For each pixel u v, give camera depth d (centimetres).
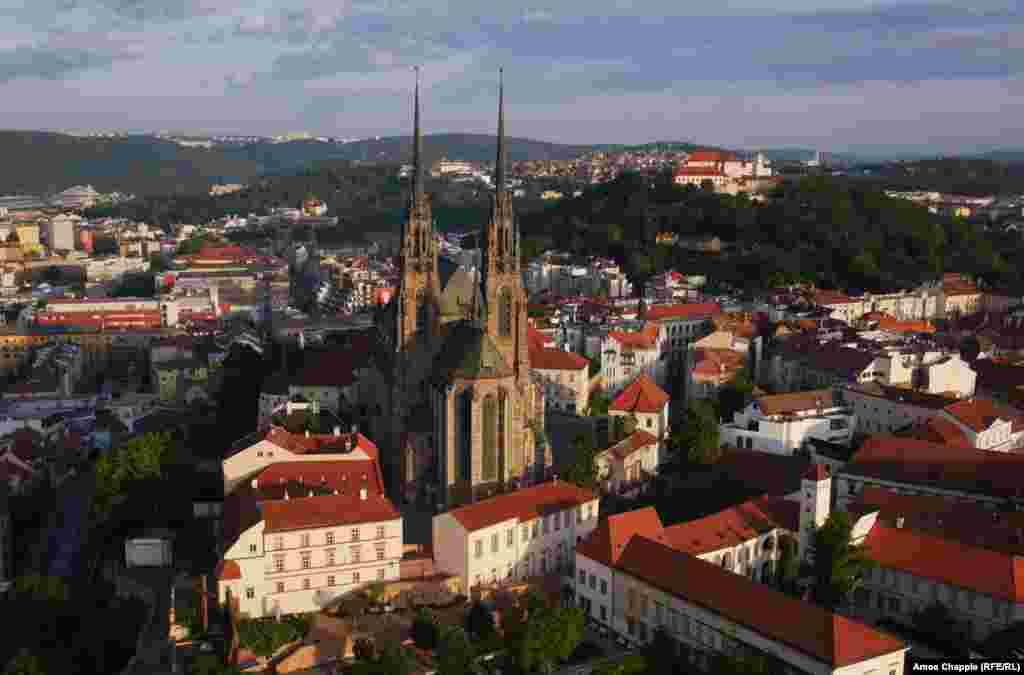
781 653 14125
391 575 18112
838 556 16838
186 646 16325
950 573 16612
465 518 18050
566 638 15462
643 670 15025
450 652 14912
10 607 17612
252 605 17138
